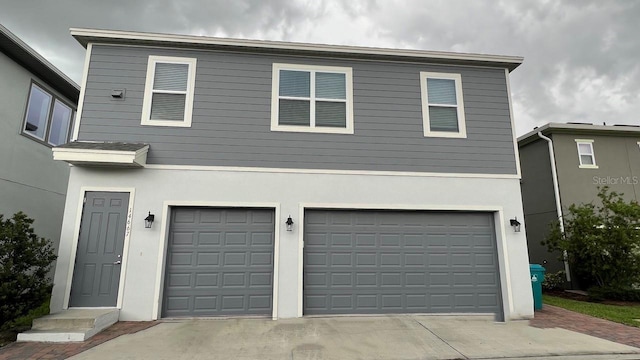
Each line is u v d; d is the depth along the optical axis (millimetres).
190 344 4844
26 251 5379
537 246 12109
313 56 7492
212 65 7188
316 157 7070
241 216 6793
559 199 11250
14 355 4328
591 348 4840
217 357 4348
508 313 6766
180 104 6961
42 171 9109
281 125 7105
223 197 6699
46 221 9211
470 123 7602
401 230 7109
